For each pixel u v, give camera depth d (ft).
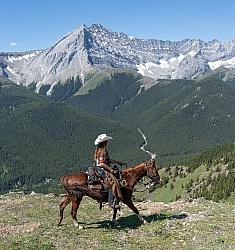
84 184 63.41
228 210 72.79
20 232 62.75
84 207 83.87
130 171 66.03
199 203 82.79
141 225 65.31
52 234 59.77
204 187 411.34
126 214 74.90
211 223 63.57
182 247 52.75
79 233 60.59
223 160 474.90
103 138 62.75
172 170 542.57
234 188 375.25
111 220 69.97
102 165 62.44
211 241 53.98
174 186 465.06
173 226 63.46
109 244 55.01
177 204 84.38
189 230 60.44
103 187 62.69
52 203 91.15
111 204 63.00
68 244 54.54
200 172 469.16
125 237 58.90
